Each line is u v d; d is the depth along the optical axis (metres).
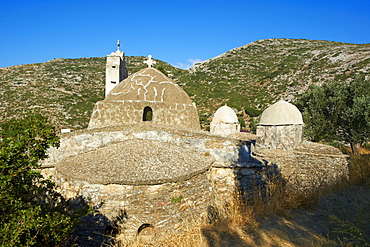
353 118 19.33
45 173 7.83
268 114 12.97
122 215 5.62
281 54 74.62
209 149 8.29
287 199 7.17
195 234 5.43
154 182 5.66
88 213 5.20
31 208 3.77
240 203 7.20
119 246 5.50
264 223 6.02
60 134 8.19
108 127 8.24
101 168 6.16
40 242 3.95
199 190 6.52
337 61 50.62
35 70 55.75
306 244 4.86
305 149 12.05
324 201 7.33
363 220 5.85
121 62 13.37
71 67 61.12
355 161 11.84
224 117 18.06
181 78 63.41
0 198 3.44
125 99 10.30
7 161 3.61
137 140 8.00
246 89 52.09
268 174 8.53
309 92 23.19
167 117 10.34
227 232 5.52
